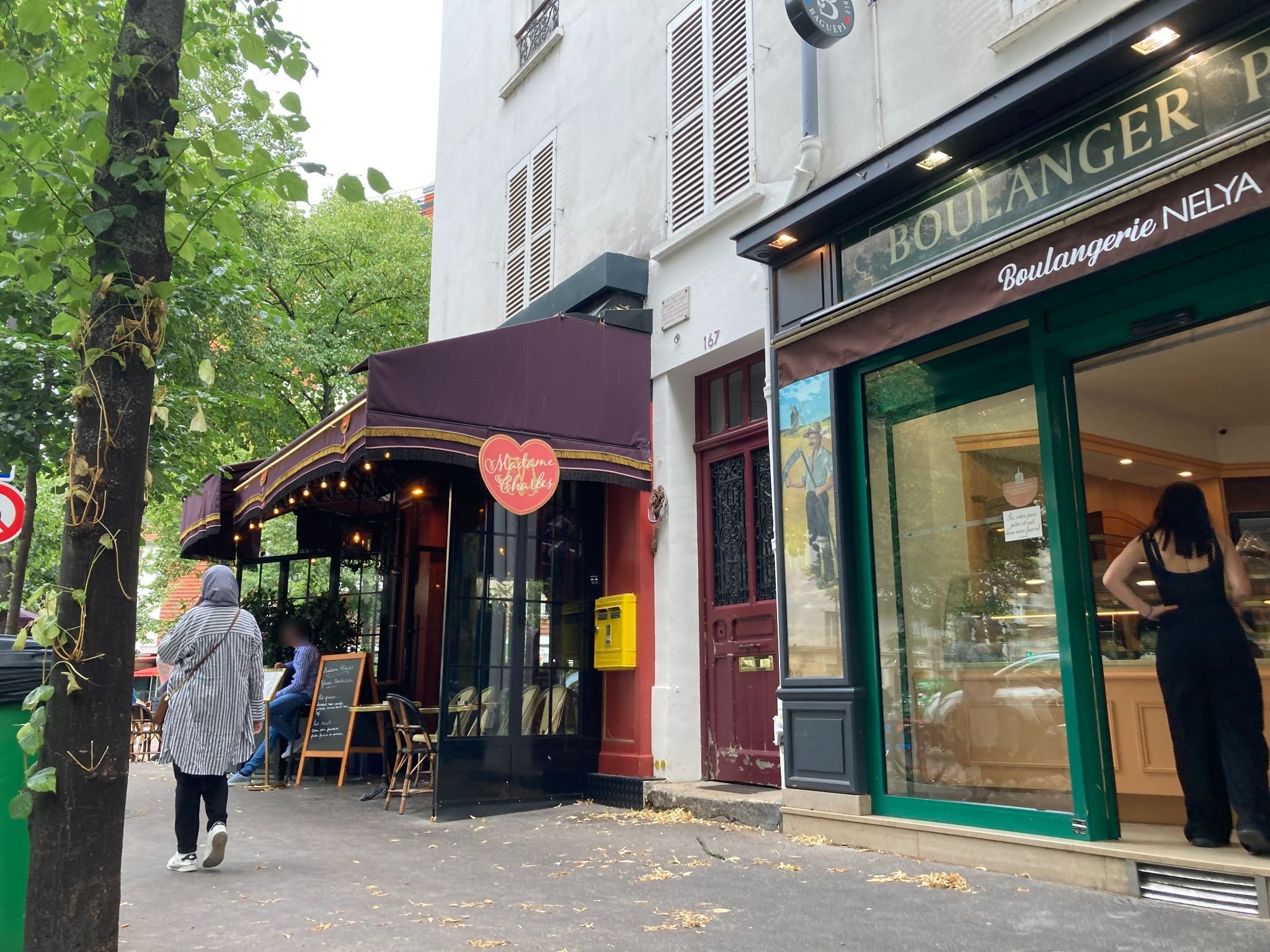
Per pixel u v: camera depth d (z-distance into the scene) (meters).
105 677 2.99
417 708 8.08
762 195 7.48
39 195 3.38
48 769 2.91
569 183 10.47
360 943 3.92
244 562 13.59
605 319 8.44
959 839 5.21
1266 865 4.05
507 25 12.45
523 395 7.60
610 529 8.69
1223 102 4.36
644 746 7.89
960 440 5.85
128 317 3.15
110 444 3.07
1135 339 5.07
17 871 3.50
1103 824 4.84
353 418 7.19
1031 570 5.39
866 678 6.06
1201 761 4.64
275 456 9.20
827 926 4.03
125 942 3.98
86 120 3.35
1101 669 5.10
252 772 9.99
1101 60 4.66
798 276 6.75
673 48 8.92
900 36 6.53
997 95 5.12
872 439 6.32
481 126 12.93
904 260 5.94
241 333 10.83
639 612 8.16
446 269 13.54
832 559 6.25
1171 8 4.32
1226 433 6.77
